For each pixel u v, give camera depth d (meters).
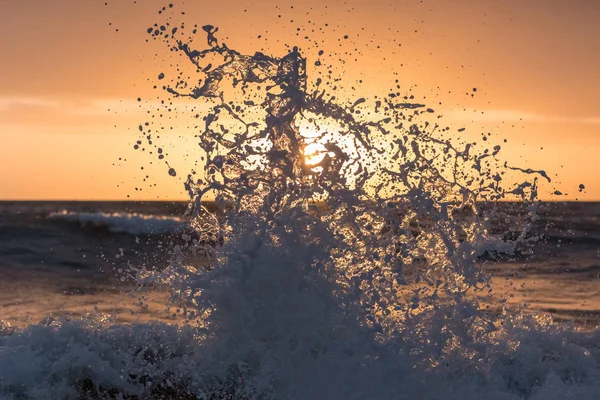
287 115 5.56
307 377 4.97
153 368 5.19
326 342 5.09
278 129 5.57
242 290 5.30
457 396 4.83
